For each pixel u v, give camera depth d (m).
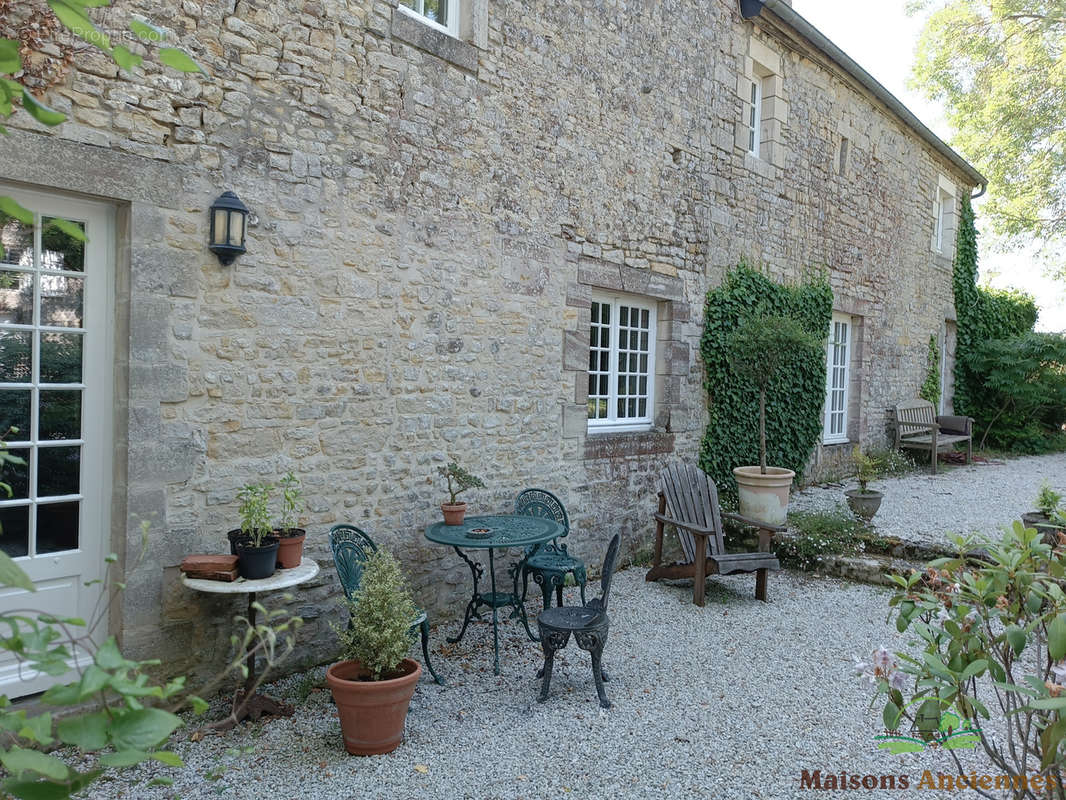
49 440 3.29
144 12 3.37
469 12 4.86
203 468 3.66
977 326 13.91
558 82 5.52
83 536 3.40
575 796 2.86
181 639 3.58
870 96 9.81
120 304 3.43
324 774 3.00
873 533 6.45
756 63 7.79
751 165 7.67
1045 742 1.77
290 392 4.00
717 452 7.31
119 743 0.99
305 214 4.02
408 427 4.60
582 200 5.77
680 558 6.80
